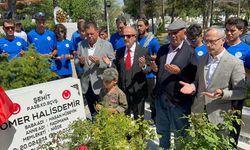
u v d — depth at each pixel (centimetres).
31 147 333
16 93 318
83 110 376
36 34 611
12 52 576
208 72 352
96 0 2634
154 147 462
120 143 266
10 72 395
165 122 406
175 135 382
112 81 395
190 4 3938
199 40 471
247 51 405
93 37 490
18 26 801
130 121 288
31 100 329
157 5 4291
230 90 336
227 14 4309
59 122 353
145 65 449
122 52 467
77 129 289
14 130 319
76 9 2244
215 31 334
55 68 616
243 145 471
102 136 272
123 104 400
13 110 315
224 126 293
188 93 357
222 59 339
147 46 544
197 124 279
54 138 317
